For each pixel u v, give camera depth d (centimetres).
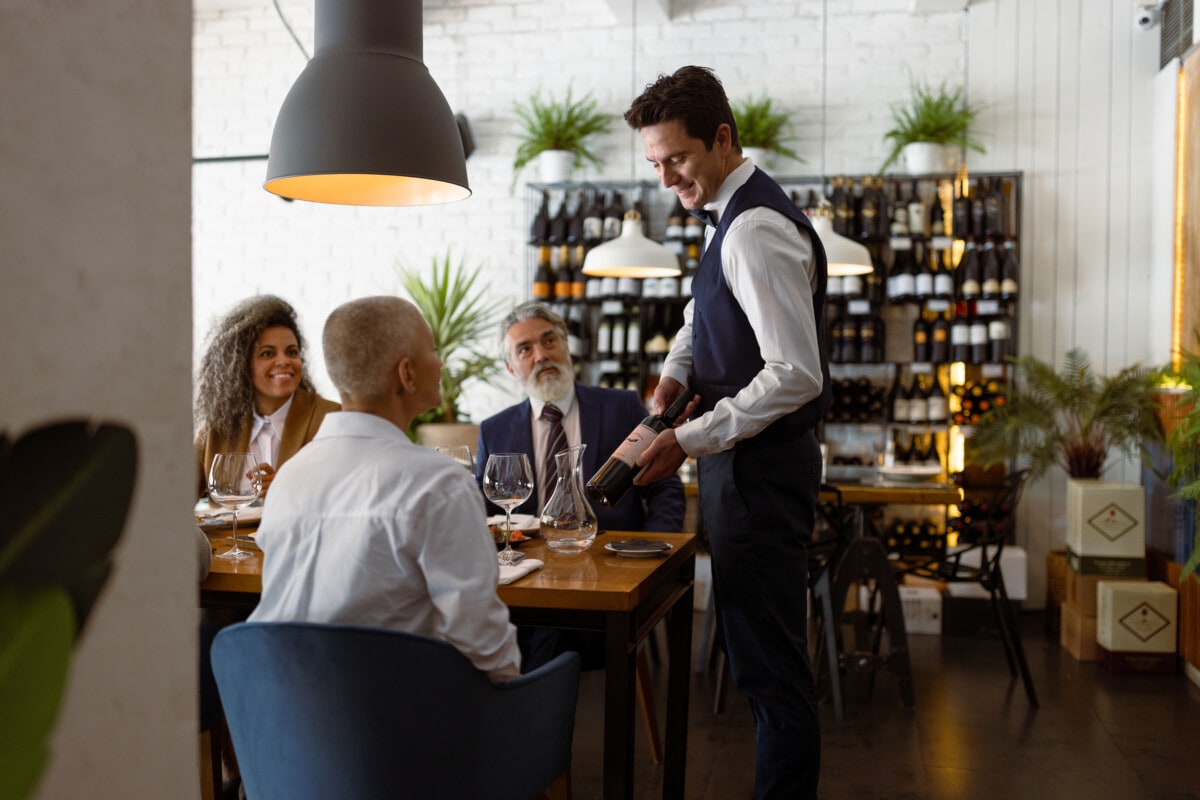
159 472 73
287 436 305
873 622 478
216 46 648
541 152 588
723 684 371
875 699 391
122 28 69
